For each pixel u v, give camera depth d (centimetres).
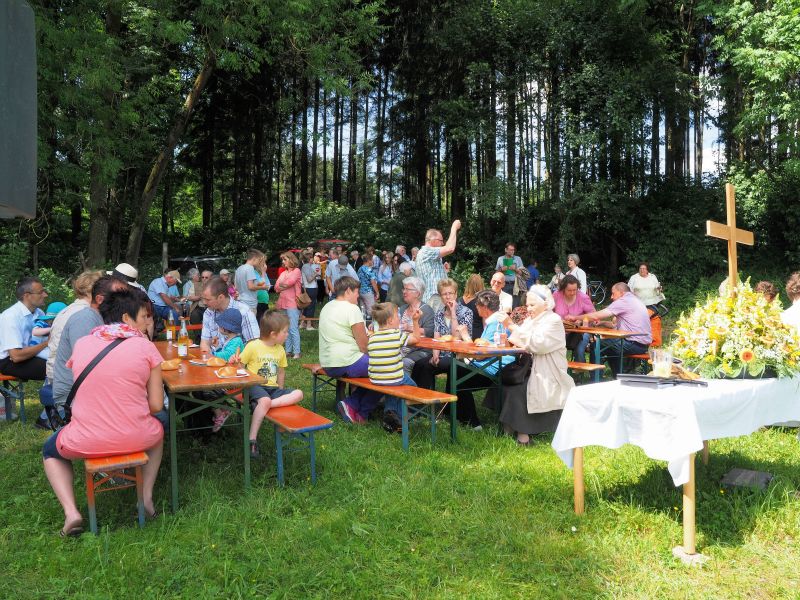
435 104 2616
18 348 638
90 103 1264
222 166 3334
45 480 485
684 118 2186
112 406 384
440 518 409
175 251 3020
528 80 2192
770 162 2025
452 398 561
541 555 359
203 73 1675
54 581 332
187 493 450
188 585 331
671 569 348
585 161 2033
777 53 1530
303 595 325
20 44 158
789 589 323
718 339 453
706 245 1911
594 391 404
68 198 1392
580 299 869
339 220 2678
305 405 728
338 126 3309
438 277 791
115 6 1384
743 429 412
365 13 1709
